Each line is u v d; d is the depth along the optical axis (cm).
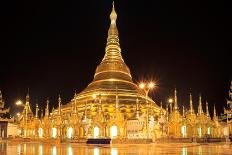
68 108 10700
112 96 10438
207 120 9462
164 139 7281
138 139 6719
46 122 9844
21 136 10819
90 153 3531
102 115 8594
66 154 3331
